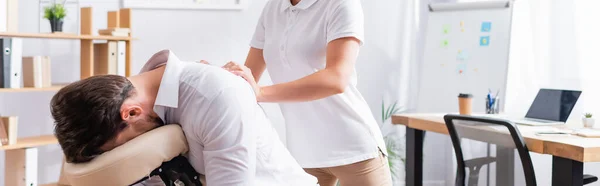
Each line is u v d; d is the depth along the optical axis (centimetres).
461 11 413
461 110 346
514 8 409
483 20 406
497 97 362
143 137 120
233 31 399
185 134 126
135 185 141
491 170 295
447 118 287
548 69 398
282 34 187
